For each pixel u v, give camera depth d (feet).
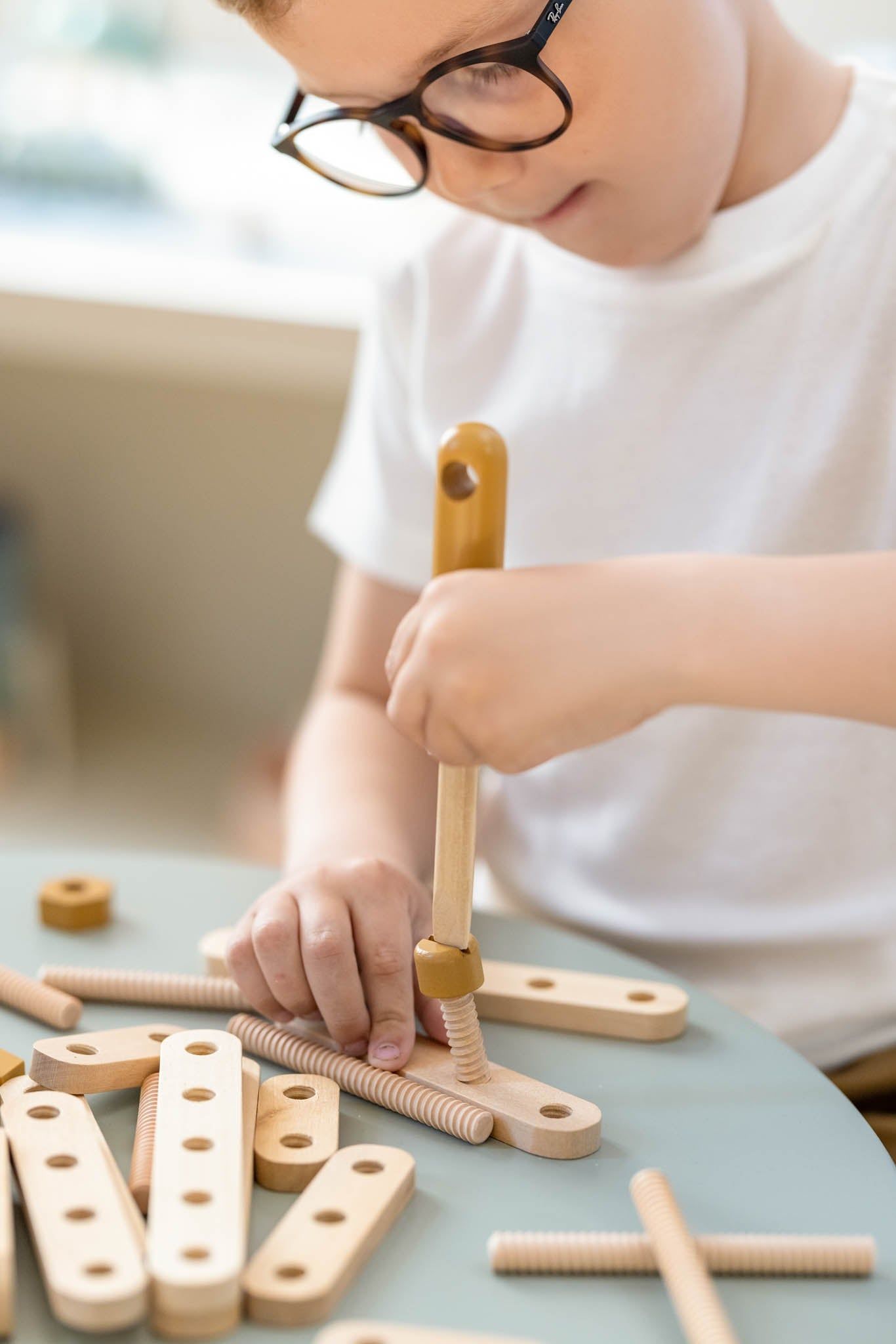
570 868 2.80
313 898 1.99
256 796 5.26
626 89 2.01
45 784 5.70
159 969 2.13
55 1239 1.38
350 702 3.02
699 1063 1.93
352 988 1.88
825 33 5.13
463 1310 1.41
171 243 5.33
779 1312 1.43
